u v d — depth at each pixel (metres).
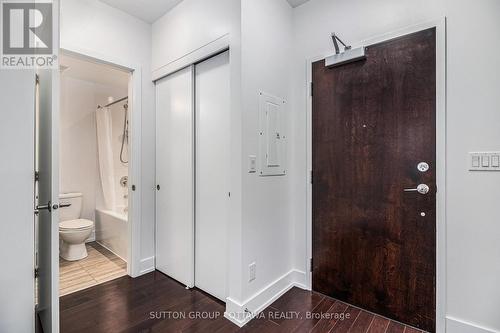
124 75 3.33
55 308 1.25
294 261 2.23
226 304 1.81
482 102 1.44
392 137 1.73
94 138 3.60
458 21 1.50
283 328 1.64
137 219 2.42
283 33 2.10
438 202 1.56
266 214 1.94
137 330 1.62
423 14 1.61
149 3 2.22
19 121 1.18
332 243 2.01
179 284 2.25
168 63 2.35
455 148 1.51
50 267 1.27
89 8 2.10
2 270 1.14
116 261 2.78
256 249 1.84
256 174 1.84
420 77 1.62
